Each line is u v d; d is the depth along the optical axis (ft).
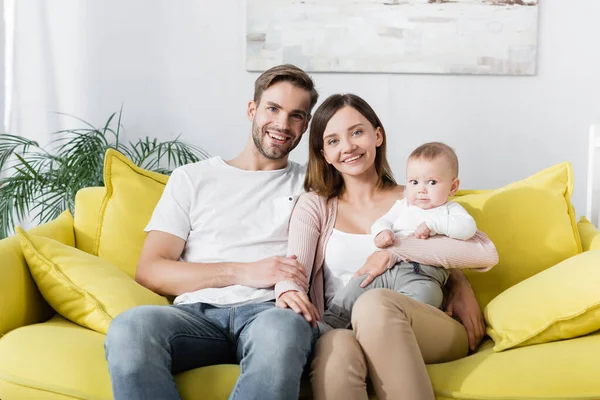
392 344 4.77
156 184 6.98
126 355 4.57
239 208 6.34
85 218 6.91
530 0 9.39
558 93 9.56
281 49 9.52
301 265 5.95
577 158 9.62
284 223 6.30
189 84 9.69
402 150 9.67
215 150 9.76
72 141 9.07
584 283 5.12
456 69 9.47
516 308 5.34
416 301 5.23
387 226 5.96
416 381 4.69
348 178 6.34
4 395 4.94
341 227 6.20
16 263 5.76
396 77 9.57
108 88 9.72
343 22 9.46
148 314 4.90
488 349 5.41
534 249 6.28
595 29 9.47
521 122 9.59
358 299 5.09
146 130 9.75
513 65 9.45
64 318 5.83
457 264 5.75
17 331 5.31
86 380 4.81
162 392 4.52
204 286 5.84
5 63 9.75
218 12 9.59
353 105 6.23
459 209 5.96
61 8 9.68
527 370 4.78
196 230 6.33
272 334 4.71
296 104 6.44
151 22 9.64
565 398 4.65
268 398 4.50
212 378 4.89
